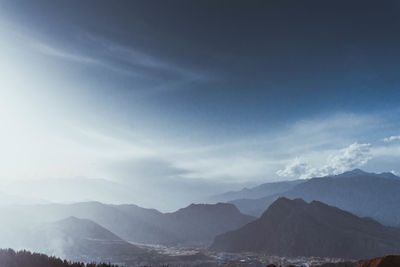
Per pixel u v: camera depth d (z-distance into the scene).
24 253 89.88
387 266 29.52
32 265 83.56
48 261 88.56
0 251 88.31
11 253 88.00
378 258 31.09
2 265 80.06
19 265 82.25
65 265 89.62
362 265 32.53
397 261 29.61
